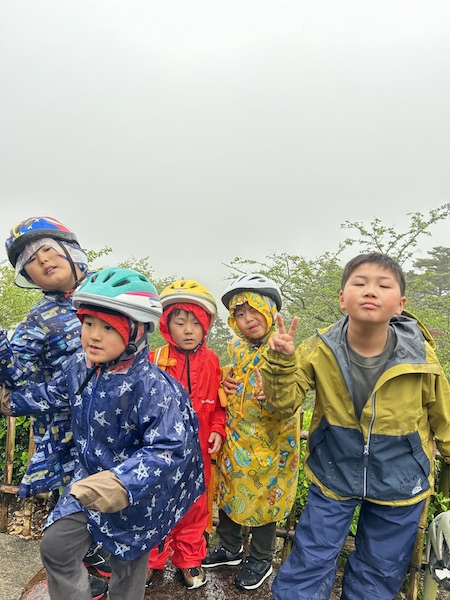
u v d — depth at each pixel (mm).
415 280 12945
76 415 1829
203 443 2445
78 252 2412
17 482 3092
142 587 1893
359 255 2061
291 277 12727
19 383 2090
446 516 2010
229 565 2564
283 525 3051
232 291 2443
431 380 2062
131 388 1737
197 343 2424
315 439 2234
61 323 2281
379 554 2096
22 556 2689
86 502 1444
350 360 2115
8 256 2352
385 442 2055
